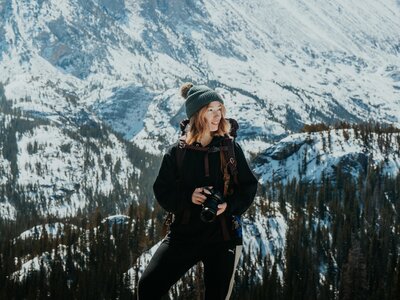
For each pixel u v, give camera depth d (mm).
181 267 7441
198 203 7309
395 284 120500
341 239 178750
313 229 188125
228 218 7473
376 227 198375
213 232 7367
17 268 166500
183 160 7473
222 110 7535
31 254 177375
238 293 145500
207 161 7426
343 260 174750
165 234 7723
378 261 166375
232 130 7672
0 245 184500
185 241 7391
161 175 7488
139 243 171375
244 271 152625
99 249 171375
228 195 7559
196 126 7477
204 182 7422
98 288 144625
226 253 7398
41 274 150375
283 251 181125
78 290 144000
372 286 140000
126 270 160000
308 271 164500
